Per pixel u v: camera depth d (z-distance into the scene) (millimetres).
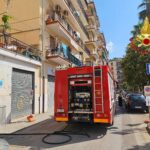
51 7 23703
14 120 15109
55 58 21250
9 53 14312
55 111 11141
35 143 8922
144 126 12539
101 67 10562
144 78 33438
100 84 10492
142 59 31797
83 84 10836
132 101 19828
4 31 16141
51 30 23125
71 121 10922
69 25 31844
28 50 18125
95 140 9352
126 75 36906
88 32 51594
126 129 11695
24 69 16766
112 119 11961
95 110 10453
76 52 35781
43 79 20406
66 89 11094
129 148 8023
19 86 16156
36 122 14289
